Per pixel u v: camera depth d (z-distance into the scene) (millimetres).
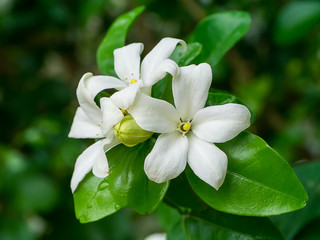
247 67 371
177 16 360
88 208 154
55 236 354
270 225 161
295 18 284
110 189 153
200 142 145
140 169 152
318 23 285
